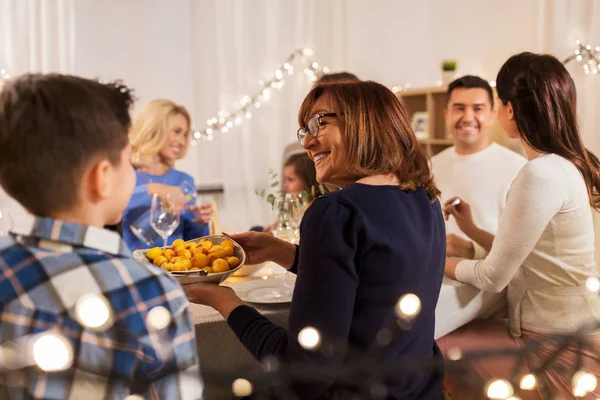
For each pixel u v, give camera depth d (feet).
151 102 9.22
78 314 2.66
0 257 2.76
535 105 5.49
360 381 2.81
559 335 2.68
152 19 13.24
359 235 3.47
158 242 7.82
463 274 5.63
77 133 2.76
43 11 12.26
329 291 3.37
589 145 9.50
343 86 4.01
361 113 3.87
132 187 3.10
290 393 2.78
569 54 9.71
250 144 13.57
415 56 13.14
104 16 12.83
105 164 2.88
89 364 2.71
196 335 4.23
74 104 2.76
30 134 2.72
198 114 13.79
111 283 2.80
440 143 11.19
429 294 3.76
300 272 3.50
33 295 2.71
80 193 2.85
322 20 13.66
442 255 3.95
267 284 5.16
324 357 3.21
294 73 13.65
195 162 13.82
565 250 5.42
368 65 13.55
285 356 3.55
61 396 2.68
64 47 12.50
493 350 2.56
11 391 2.69
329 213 3.47
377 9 13.34
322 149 4.01
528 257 5.57
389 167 3.84
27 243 2.81
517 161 8.45
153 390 2.86
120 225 6.83
